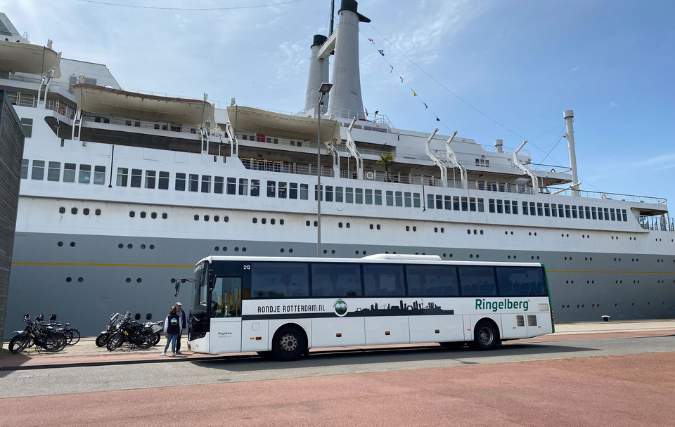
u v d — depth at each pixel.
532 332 16.12
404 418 6.37
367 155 32.41
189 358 13.72
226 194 25.09
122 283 22.50
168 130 26.92
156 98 25.28
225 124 31.77
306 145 31.58
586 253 33.78
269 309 13.21
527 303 16.30
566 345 16.52
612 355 13.23
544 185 41.97
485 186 34.22
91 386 8.94
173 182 24.22
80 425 6.07
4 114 14.04
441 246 29.69
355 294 14.19
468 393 8.00
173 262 23.50
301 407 7.02
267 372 10.75
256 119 28.05
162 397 7.81
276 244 25.72
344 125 34.84
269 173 26.30
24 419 6.38
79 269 21.95
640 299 34.94
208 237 24.44
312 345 13.40
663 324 29.33
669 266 36.44
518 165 36.50
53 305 21.28
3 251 14.77
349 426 5.98
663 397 7.71
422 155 35.97
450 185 36.06
